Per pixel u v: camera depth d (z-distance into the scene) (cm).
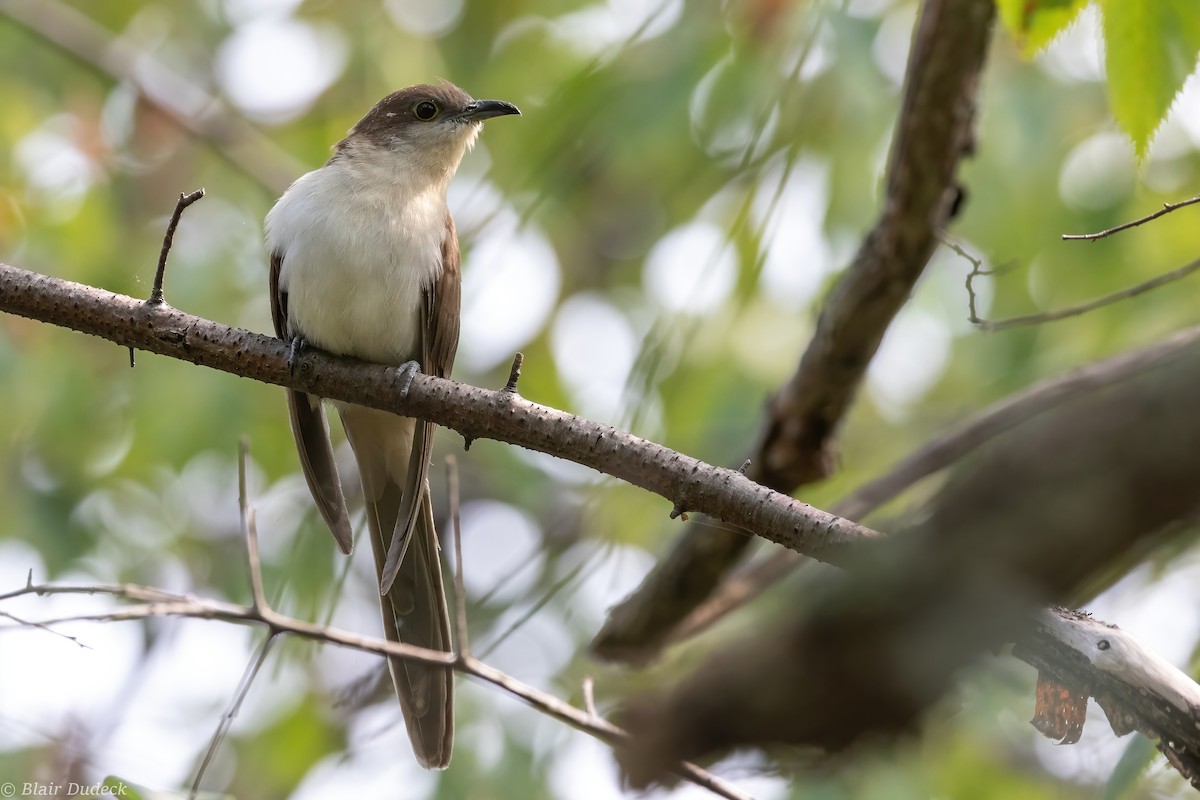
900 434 1292
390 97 1012
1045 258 1166
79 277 1287
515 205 1136
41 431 1327
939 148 788
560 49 1341
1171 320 1106
